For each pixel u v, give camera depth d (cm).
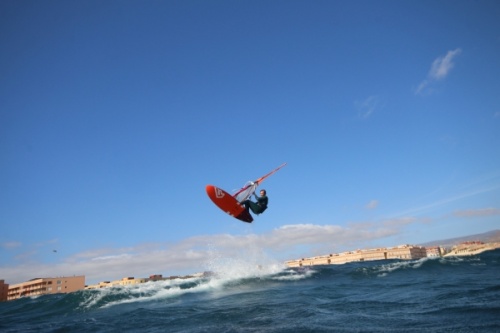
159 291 1855
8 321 1502
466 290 1223
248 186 1636
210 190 1564
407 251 14012
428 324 730
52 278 9800
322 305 1121
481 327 664
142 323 1039
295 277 2172
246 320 924
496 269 2086
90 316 1346
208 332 806
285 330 761
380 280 1891
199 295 1664
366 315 895
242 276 2250
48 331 1077
